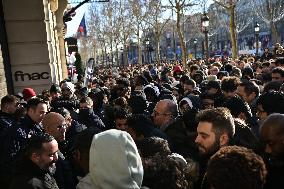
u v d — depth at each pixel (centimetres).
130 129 457
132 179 236
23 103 667
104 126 642
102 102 868
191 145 419
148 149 287
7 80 1057
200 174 330
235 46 2364
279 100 429
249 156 204
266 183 276
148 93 845
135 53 7450
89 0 1772
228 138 332
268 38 6319
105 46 7212
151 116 634
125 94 908
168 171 273
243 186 193
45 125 462
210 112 337
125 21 5650
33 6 1110
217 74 1084
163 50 7925
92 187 248
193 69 1254
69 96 853
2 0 1085
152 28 5262
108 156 234
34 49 1121
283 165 282
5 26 1095
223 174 196
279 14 4666
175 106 523
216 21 6056
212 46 7806
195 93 790
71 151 449
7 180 433
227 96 621
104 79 1955
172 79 1343
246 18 6788
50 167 358
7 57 1080
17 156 436
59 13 1720
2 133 458
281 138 294
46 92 909
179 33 2753
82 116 636
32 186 317
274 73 732
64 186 405
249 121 461
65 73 2139
